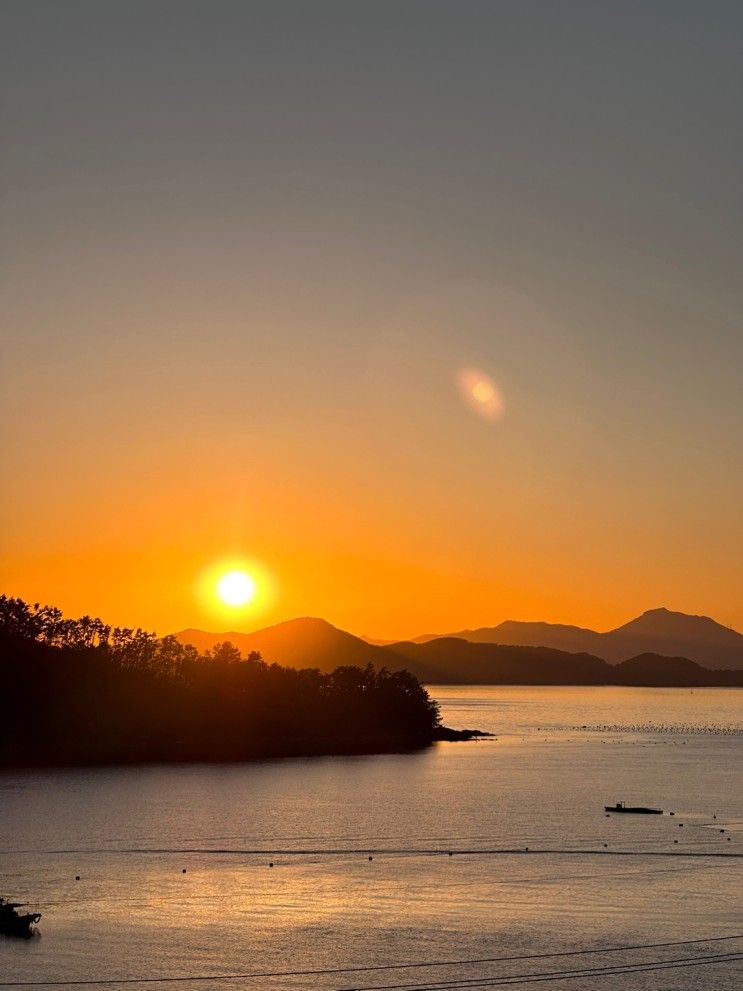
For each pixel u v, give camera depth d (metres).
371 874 134.50
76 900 118.56
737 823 176.75
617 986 91.50
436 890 124.75
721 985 91.75
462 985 91.56
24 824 171.88
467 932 105.75
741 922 109.75
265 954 98.62
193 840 158.50
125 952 99.00
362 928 107.25
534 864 141.50
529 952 99.56
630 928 107.50
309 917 111.44
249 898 120.06
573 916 112.44
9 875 132.38
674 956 98.88
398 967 95.56
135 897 120.31
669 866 140.12
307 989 90.38
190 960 96.88
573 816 185.00
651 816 184.38
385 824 174.88
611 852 150.25
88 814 183.62
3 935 103.75
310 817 182.38
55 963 95.75
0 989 89.50
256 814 185.50
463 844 156.38
